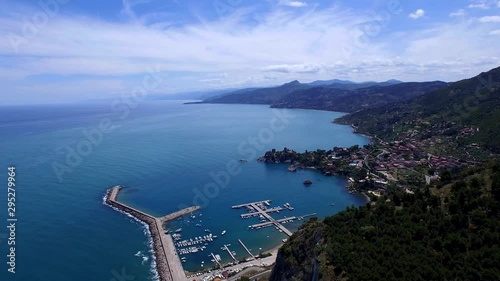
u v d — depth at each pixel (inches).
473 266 1702.8
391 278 1753.2
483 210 2041.1
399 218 2279.8
